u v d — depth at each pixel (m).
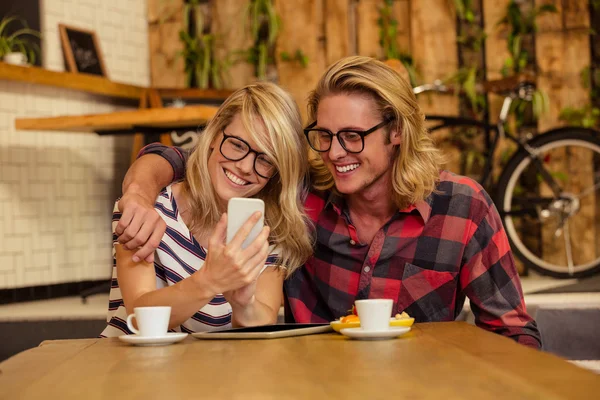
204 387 0.94
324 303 2.05
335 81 1.81
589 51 4.66
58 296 4.39
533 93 4.43
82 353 1.25
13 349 3.34
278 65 4.92
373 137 1.80
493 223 1.91
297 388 0.92
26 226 4.26
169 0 5.03
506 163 4.28
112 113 3.80
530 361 1.07
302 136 1.86
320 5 4.91
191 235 1.83
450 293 1.93
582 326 3.03
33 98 4.31
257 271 1.43
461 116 4.79
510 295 1.89
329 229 2.00
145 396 0.90
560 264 4.68
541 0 4.71
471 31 4.80
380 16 4.83
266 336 1.38
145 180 1.79
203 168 1.83
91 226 4.61
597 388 0.88
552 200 4.22
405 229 1.93
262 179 1.83
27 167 4.28
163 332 1.36
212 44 5.00
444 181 1.96
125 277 1.63
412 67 4.75
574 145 4.17
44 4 4.44
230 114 1.83
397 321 1.40
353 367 1.05
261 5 4.86
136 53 4.99
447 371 1.00
